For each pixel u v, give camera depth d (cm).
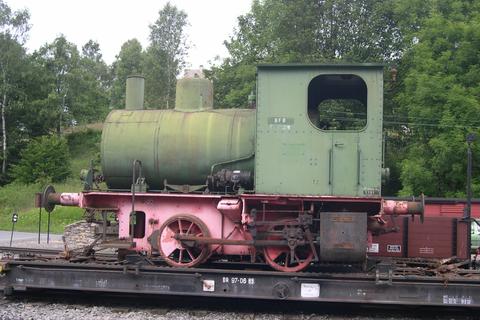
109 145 920
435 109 2327
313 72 802
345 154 785
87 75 5944
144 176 910
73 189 3844
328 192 785
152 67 5234
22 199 3706
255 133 810
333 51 3203
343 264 863
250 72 3338
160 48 5275
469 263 928
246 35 3734
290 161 797
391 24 3186
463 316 786
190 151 886
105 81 7519
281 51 3200
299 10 3145
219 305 834
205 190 865
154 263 862
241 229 824
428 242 1152
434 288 744
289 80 808
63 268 825
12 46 4928
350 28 3203
